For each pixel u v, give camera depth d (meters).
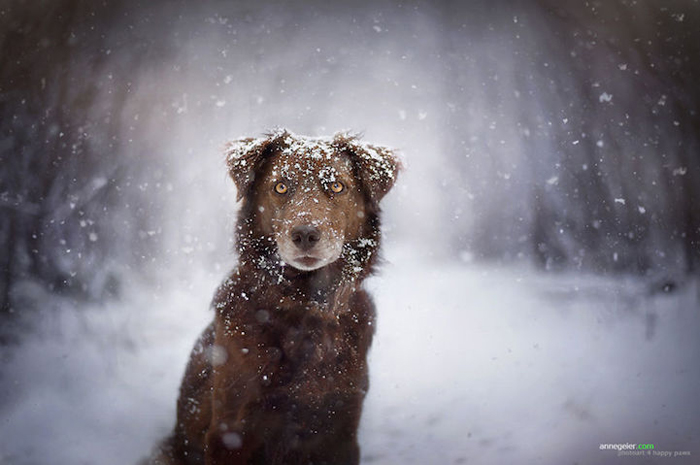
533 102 16.03
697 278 10.30
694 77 11.45
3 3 8.98
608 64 13.45
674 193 11.93
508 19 15.34
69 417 4.91
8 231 9.05
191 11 13.55
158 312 8.66
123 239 11.88
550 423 4.67
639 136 12.93
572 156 14.84
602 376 5.68
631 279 11.38
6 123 9.12
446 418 4.87
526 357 6.43
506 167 16.98
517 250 16.11
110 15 11.25
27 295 8.65
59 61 10.19
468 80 17.52
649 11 11.94
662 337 6.89
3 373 5.82
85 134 11.00
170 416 4.98
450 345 6.93
